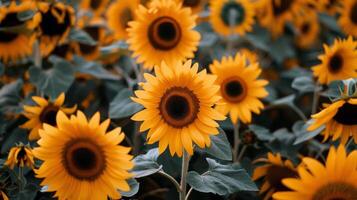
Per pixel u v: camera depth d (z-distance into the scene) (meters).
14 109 2.05
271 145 1.97
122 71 2.41
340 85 1.76
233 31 2.40
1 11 2.01
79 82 2.37
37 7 2.02
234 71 1.88
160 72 1.53
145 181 1.96
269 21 2.62
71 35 2.12
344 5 2.33
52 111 1.88
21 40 2.15
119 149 1.48
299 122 2.02
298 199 1.38
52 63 2.24
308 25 2.83
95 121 1.48
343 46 1.84
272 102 2.23
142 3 2.20
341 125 1.61
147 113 1.54
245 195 1.93
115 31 2.27
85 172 1.51
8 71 2.26
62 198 1.52
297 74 2.43
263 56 2.80
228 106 1.89
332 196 1.38
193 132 1.53
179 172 1.77
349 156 1.37
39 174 1.52
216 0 2.39
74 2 2.18
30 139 1.88
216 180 1.64
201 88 1.53
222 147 1.63
